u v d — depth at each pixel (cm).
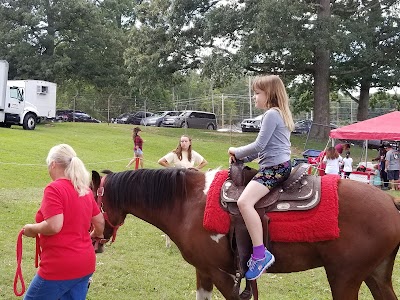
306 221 360
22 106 2572
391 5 2964
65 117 3847
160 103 4956
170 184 407
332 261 367
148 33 3042
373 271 384
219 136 3170
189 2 2848
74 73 4188
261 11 2498
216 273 389
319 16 2606
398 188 1655
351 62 2966
